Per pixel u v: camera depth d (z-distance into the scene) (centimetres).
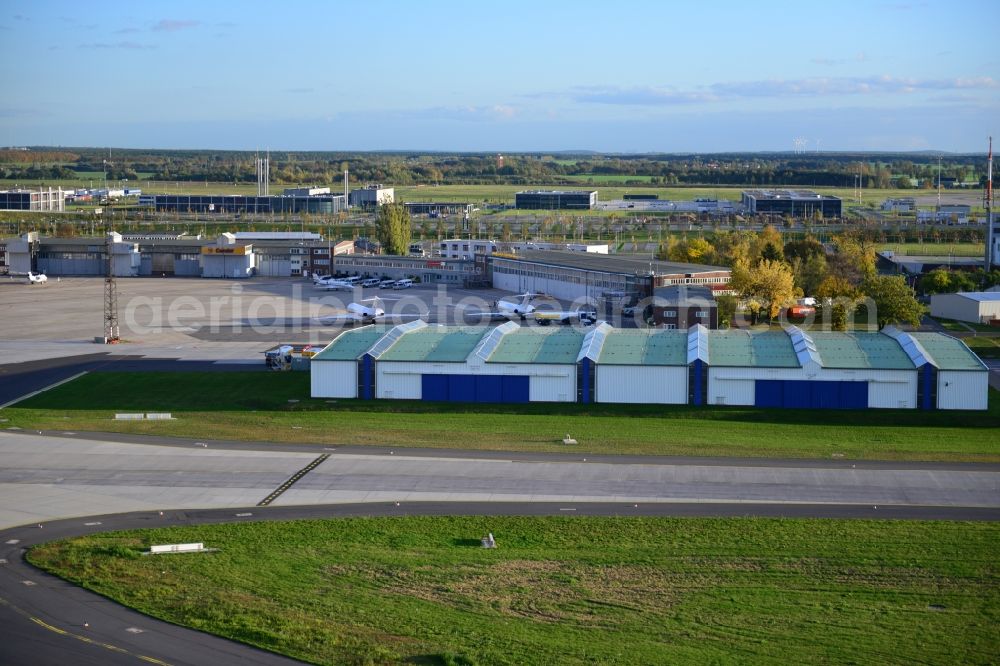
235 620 4747
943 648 4603
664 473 7100
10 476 7062
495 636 4647
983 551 5697
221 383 10288
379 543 5841
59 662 4325
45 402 9550
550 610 4969
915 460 7406
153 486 6850
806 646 4609
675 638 4669
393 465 7306
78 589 5125
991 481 6900
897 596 5159
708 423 8581
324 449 7750
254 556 5616
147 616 4812
